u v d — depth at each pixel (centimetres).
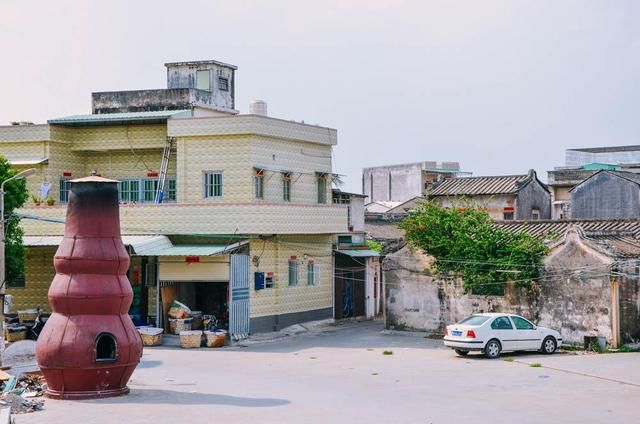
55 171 4256
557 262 3453
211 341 3550
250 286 3834
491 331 3091
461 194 5688
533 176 5725
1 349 2764
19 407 2084
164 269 3759
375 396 2275
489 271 3628
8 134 4259
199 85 4881
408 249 3928
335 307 4519
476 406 2106
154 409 2080
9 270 3544
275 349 3484
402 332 3941
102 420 1939
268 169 4000
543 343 3188
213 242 3800
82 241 2292
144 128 4231
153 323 3844
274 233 3831
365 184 7862
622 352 3231
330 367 2917
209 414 2008
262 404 2150
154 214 3831
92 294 2258
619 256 3319
